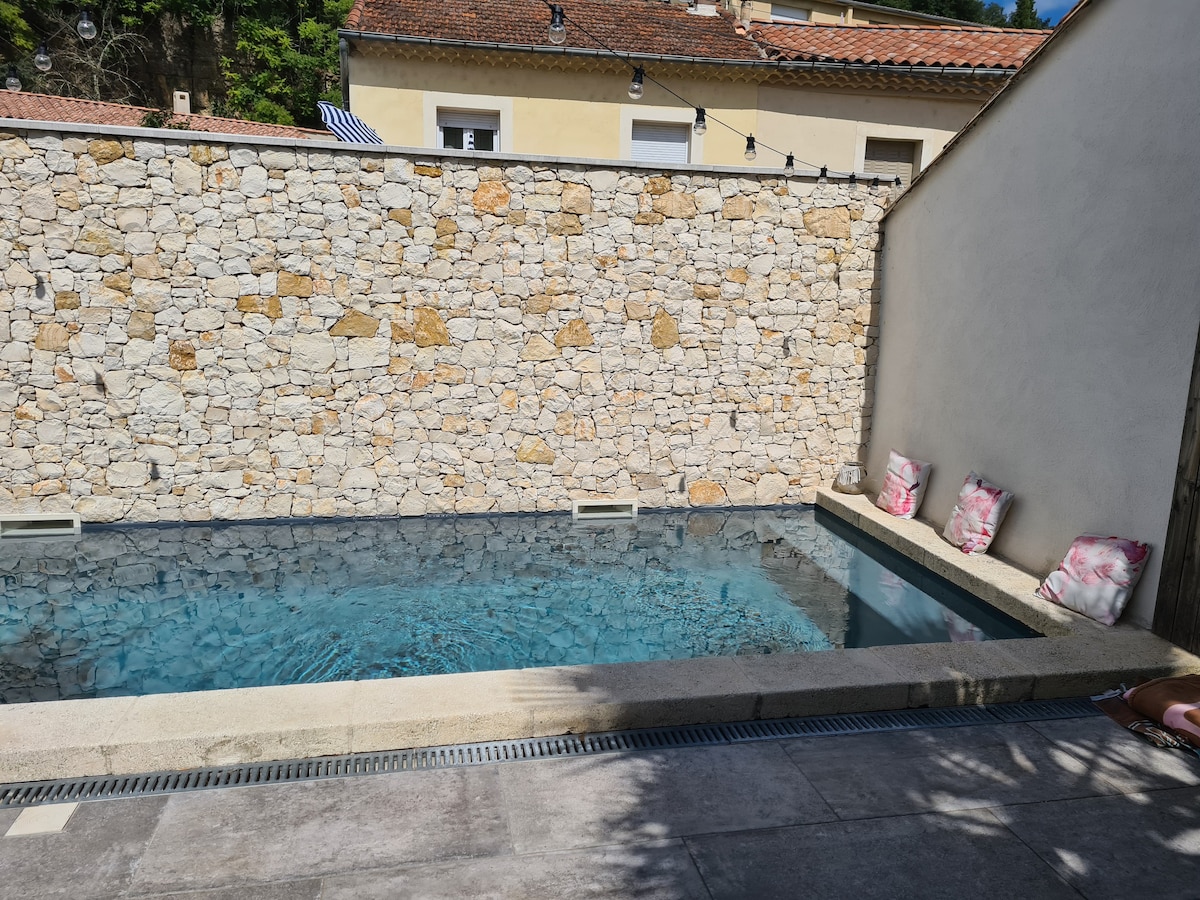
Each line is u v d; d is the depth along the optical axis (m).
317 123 18.86
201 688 4.26
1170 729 3.42
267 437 7.33
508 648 4.84
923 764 3.22
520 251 7.48
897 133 10.76
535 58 9.73
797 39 11.19
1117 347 4.80
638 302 7.78
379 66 9.73
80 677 4.38
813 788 3.03
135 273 6.87
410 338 7.42
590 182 7.50
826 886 2.50
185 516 7.32
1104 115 4.94
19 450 6.94
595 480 7.98
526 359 7.65
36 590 5.69
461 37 9.73
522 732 3.31
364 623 5.18
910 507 7.18
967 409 6.55
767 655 3.91
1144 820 2.87
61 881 2.44
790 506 8.42
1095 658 3.94
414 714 3.24
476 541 7.00
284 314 7.16
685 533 7.39
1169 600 4.26
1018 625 5.00
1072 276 5.24
